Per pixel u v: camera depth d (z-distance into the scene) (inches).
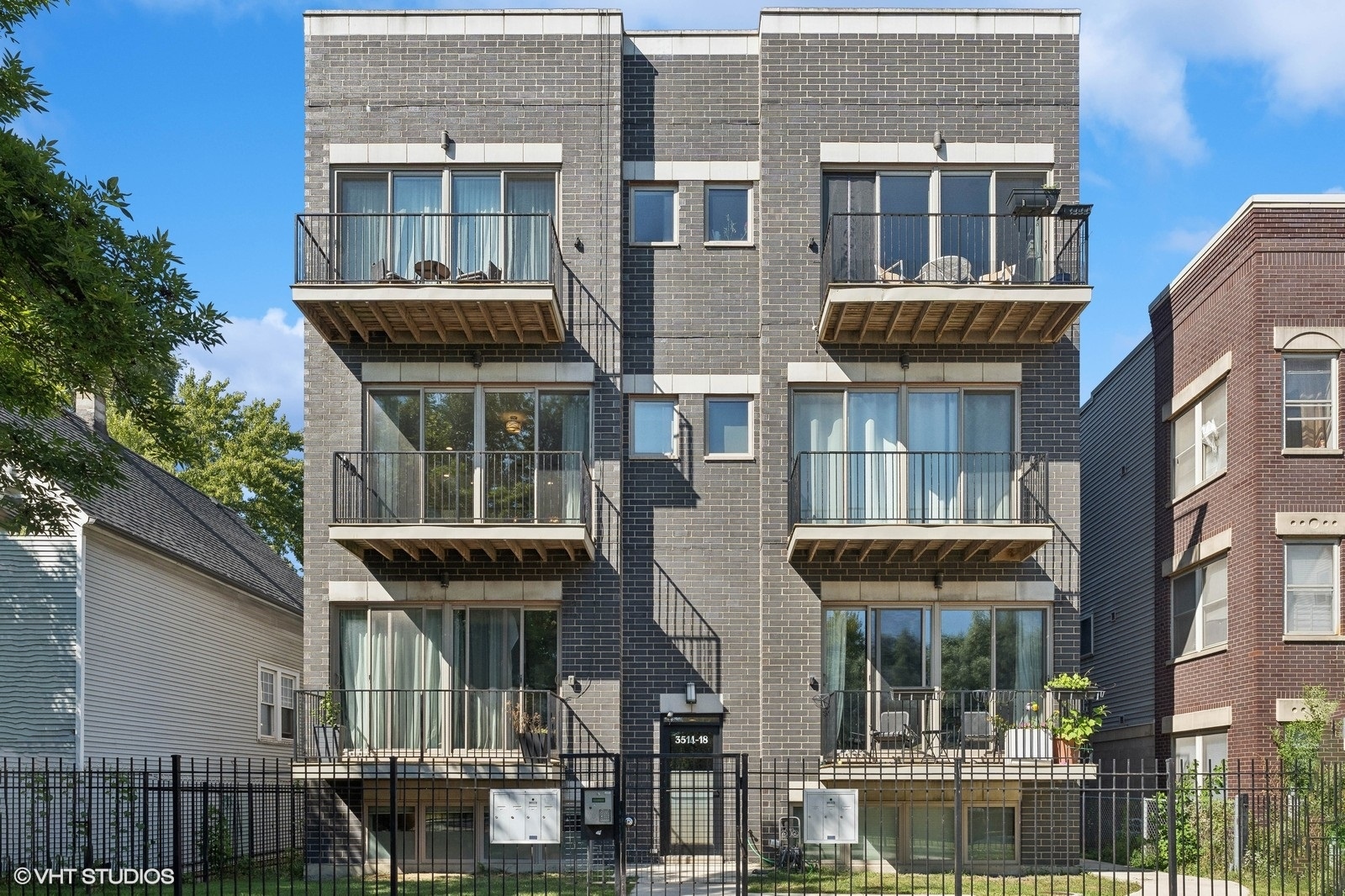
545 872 695.7
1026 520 793.6
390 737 778.2
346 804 778.8
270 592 1053.2
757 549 812.0
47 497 708.0
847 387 815.7
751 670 802.8
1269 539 778.2
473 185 824.3
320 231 812.0
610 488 805.2
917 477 804.0
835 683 799.7
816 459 804.6
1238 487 808.9
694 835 774.5
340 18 824.9
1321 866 650.2
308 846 775.7
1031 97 821.2
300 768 752.3
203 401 1692.9
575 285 816.3
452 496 796.6
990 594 800.3
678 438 819.4
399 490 796.0
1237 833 649.6
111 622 807.1
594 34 826.8
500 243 809.5
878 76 824.9
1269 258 795.4
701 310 828.0
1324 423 789.2
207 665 943.0
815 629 797.2
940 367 812.6
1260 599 773.9
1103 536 1097.4
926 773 700.0
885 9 826.2
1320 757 721.0
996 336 812.6
